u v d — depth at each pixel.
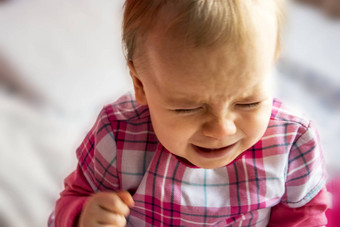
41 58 1.16
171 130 0.56
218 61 0.47
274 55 0.53
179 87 0.50
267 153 0.71
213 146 0.57
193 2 0.47
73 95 1.14
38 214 0.93
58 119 1.10
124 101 0.73
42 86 1.13
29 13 1.25
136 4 0.52
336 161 1.01
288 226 0.79
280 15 0.53
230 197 0.72
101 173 0.73
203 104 0.51
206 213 0.72
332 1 1.30
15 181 0.95
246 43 0.47
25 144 1.02
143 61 0.53
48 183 0.99
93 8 1.29
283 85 1.13
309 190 0.75
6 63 1.14
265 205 0.73
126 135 0.71
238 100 0.51
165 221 0.73
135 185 0.73
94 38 1.23
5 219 0.90
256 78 0.49
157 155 0.70
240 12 0.47
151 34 0.50
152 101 0.56
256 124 0.55
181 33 0.47
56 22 1.24
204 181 0.71
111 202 0.65
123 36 0.57
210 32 0.46
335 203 0.96
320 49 1.20
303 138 0.71
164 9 0.49
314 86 1.14
